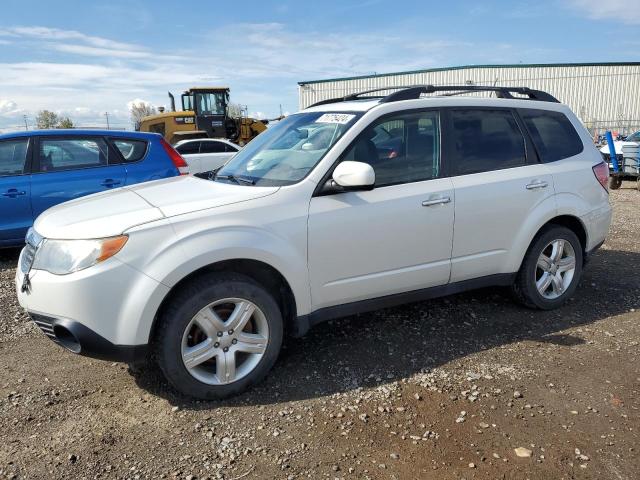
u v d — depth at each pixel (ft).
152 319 9.86
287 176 11.81
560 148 15.28
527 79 129.08
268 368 11.10
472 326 14.23
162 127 73.82
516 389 11.05
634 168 46.14
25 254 11.16
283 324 11.84
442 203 12.70
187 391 10.37
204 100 72.59
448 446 9.21
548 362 12.26
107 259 9.70
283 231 10.92
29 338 13.78
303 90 139.74
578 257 15.51
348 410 10.31
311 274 11.37
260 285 10.78
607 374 11.71
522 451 9.06
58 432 9.67
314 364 12.14
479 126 13.89
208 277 10.32
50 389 11.17
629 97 125.18
